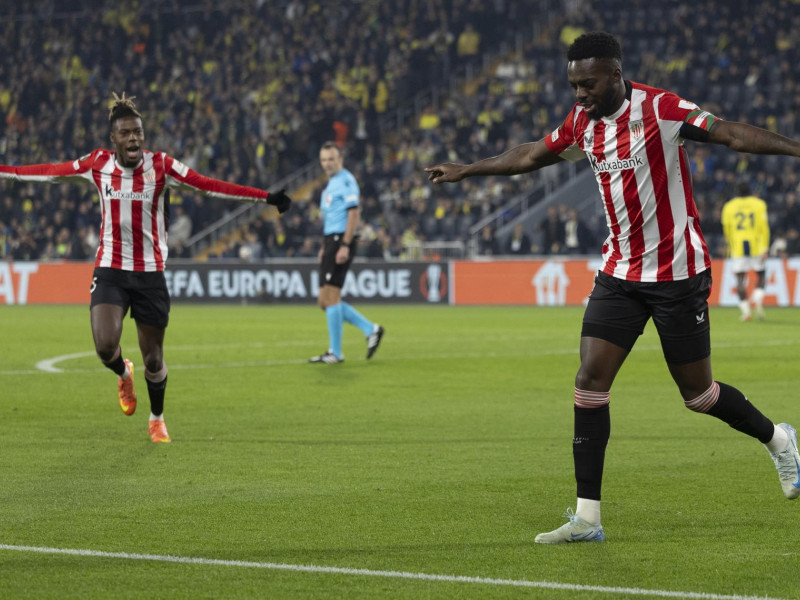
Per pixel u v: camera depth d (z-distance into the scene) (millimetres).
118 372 25703
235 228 106125
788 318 69562
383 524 17094
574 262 86188
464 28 114875
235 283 94750
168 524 17047
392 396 33344
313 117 108188
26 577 14023
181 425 27656
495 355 46375
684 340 16781
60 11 126500
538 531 16672
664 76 103500
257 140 111188
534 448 24266
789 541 16047
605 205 16844
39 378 38094
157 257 24750
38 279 99188
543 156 17703
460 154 101250
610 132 16516
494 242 93688
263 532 16547
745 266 67312
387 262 91625
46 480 20594
